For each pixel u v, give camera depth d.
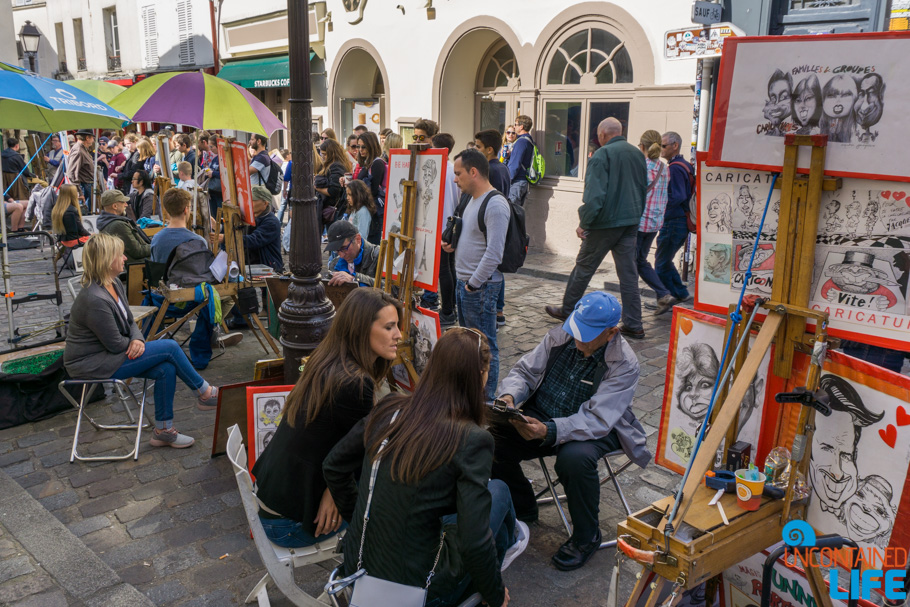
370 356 2.76
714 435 2.24
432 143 6.39
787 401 2.24
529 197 10.46
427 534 2.20
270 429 3.57
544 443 3.23
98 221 6.88
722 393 2.48
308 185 3.96
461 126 11.91
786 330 2.32
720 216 2.47
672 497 2.37
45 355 5.08
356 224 6.53
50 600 3.07
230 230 5.91
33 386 4.98
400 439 2.22
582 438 3.24
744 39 2.25
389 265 4.22
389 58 12.61
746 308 2.43
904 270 2.05
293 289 4.04
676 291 7.43
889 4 6.62
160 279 5.84
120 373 4.36
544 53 9.90
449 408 2.23
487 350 2.37
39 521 3.67
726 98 2.33
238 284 5.95
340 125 14.49
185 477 4.22
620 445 3.38
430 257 3.81
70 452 4.55
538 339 6.61
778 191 2.29
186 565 3.39
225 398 4.20
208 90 6.46
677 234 7.10
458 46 11.22
